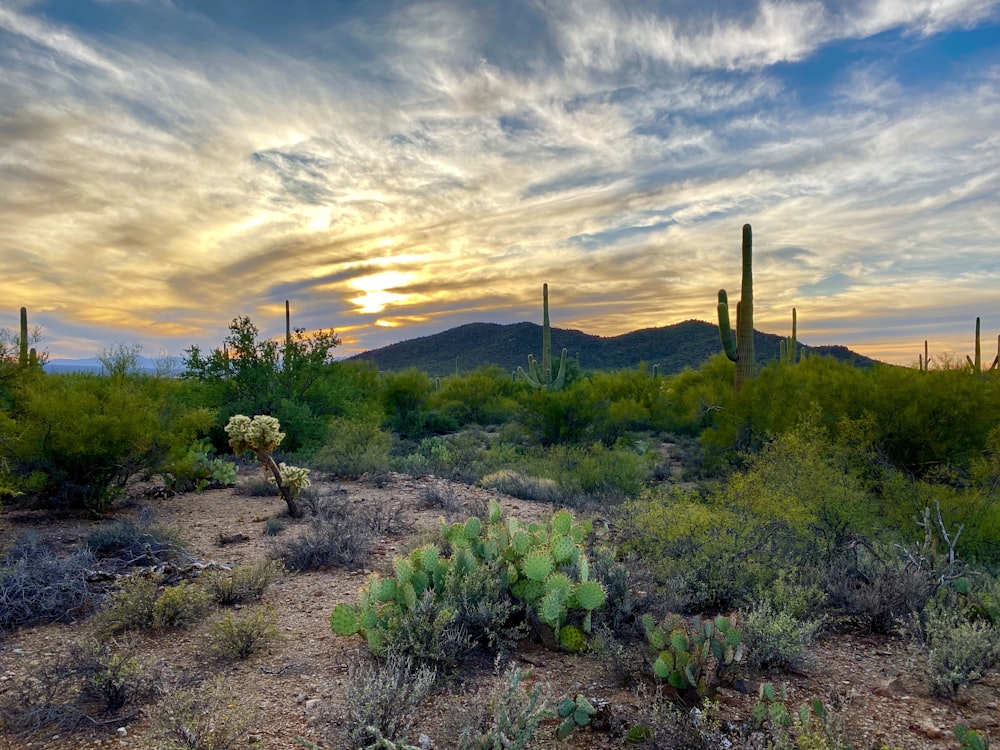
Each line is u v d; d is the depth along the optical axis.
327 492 11.03
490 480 12.81
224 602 5.57
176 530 7.95
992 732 3.32
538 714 3.09
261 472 13.43
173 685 3.92
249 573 5.85
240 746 3.23
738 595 5.23
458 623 4.45
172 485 11.09
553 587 4.48
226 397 17.33
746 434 14.98
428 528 8.20
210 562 6.53
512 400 32.56
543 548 4.99
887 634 4.84
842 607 5.06
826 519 6.79
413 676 3.72
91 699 3.77
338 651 4.51
